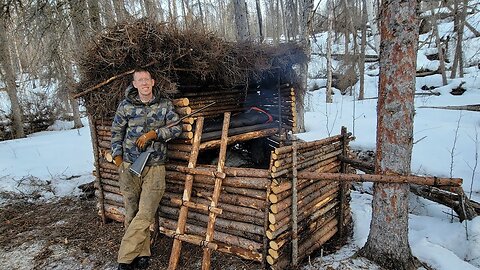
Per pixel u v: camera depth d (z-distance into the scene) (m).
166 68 3.25
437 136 7.70
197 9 11.81
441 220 4.47
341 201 3.91
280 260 3.06
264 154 4.81
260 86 4.90
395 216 3.01
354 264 3.11
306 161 3.27
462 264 3.18
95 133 4.18
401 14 2.74
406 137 2.90
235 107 4.62
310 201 3.36
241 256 3.16
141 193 3.23
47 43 6.81
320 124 9.81
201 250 3.48
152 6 5.84
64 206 5.02
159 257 3.41
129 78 3.41
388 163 2.96
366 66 19.31
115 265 3.36
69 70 6.29
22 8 7.00
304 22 7.68
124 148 3.28
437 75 15.68
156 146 3.20
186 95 3.91
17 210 4.90
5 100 15.34
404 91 2.83
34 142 10.49
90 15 6.60
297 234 3.21
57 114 15.10
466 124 8.61
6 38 9.31
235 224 3.18
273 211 2.90
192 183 3.35
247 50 3.85
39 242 3.90
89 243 3.82
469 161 6.15
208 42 3.53
